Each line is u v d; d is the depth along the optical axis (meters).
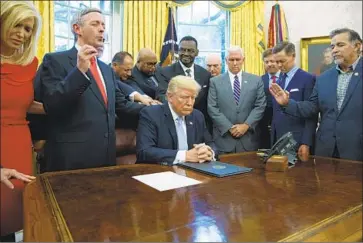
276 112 2.91
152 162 1.99
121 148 2.60
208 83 3.17
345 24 5.04
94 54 1.76
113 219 1.00
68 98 1.77
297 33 5.42
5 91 1.47
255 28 5.57
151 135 2.12
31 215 1.09
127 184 1.45
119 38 4.98
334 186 1.41
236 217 1.01
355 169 1.80
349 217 1.03
